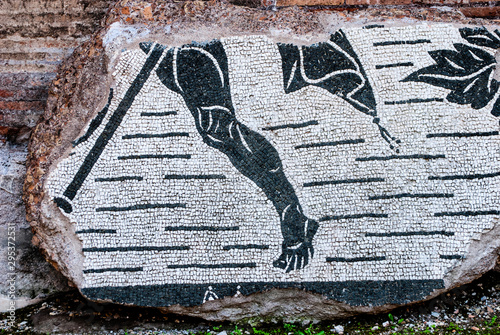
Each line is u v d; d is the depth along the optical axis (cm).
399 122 267
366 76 269
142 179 271
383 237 265
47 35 327
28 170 279
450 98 266
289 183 269
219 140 271
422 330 259
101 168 272
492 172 263
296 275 267
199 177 271
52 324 278
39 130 282
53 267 309
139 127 272
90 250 271
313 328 269
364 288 265
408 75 268
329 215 268
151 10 281
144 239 271
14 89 327
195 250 270
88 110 276
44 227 273
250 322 275
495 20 276
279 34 273
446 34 269
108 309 289
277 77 271
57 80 289
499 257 285
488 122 265
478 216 262
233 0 306
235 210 270
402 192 266
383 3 306
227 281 269
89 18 326
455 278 263
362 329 265
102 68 277
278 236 268
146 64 273
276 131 271
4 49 326
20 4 323
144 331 271
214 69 272
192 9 282
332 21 276
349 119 268
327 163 268
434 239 264
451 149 265
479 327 257
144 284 270
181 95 272
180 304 268
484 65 267
